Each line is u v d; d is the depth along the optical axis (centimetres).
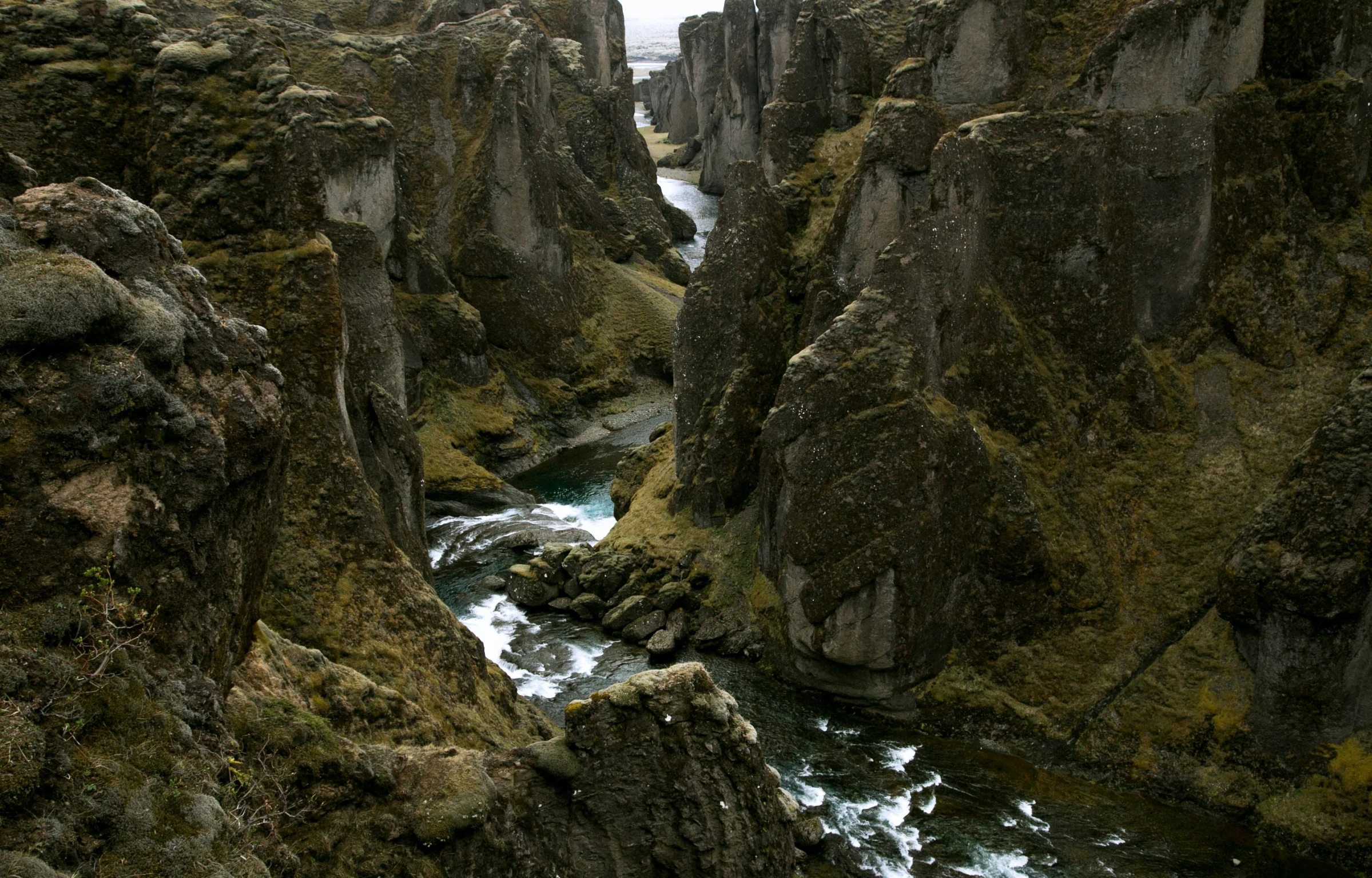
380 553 2250
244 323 1337
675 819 1447
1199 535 3216
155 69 2259
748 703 3347
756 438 4066
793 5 9894
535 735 2364
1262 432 3325
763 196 4088
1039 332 3466
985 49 3603
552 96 7838
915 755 3067
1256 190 3503
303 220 2266
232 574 1211
